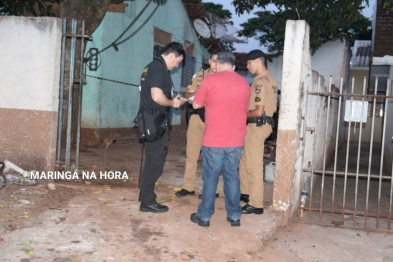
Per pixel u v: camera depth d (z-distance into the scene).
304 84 5.56
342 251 4.80
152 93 4.68
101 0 8.28
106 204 5.30
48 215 4.84
